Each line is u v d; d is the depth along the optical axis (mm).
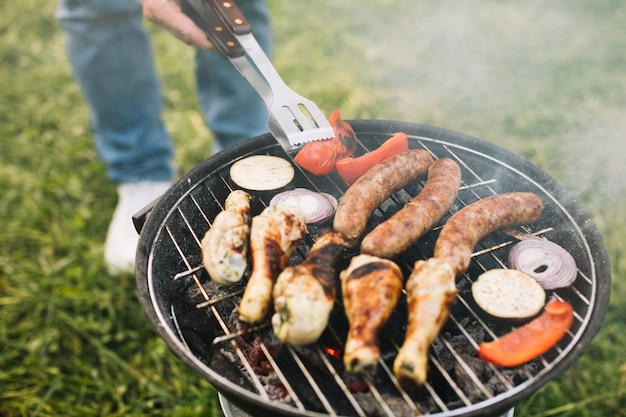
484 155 877
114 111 1229
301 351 689
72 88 1668
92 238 1293
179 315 750
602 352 1071
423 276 656
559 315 682
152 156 1320
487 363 692
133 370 1072
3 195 1358
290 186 890
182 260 800
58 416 1007
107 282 1204
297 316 628
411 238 714
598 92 1583
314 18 1896
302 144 778
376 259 677
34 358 1075
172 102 1629
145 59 1204
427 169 828
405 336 688
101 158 1327
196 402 1020
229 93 1224
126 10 1111
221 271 698
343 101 1577
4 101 1613
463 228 720
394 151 844
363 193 755
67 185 1388
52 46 1824
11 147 1476
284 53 1744
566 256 745
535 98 1573
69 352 1097
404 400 660
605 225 1222
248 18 1146
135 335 1120
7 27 1873
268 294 668
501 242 810
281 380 652
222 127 1273
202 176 839
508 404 611
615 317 1106
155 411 1012
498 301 711
